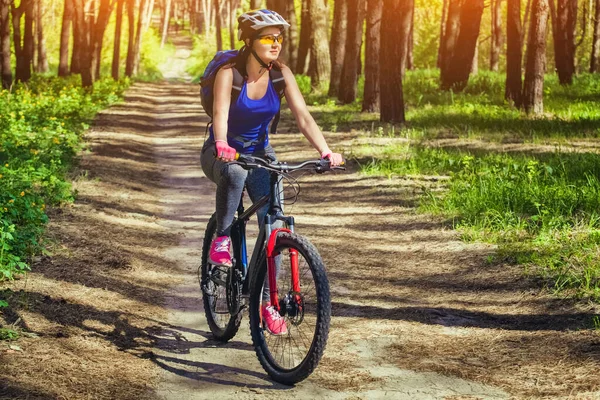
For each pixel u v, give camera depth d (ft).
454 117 58.23
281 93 14.57
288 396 13.66
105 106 78.84
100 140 49.90
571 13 89.76
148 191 34.83
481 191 29.55
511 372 14.46
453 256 23.21
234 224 15.37
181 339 16.60
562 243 22.30
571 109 61.72
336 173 39.09
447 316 18.02
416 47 174.81
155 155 47.50
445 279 21.20
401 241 25.67
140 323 17.21
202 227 28.32
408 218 28.55
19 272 19.04
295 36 115.75
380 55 57.72
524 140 46.26
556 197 27.25
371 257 23.90
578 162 34.88
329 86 82.74
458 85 83.46
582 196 27.04
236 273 15.28
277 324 14.10
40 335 15.37
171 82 159.74
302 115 14.42
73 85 96.78
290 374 13.80
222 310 16.53
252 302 14.64
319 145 14.28
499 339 16.21
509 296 19.11
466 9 82.23
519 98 65.46
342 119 60.75
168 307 18.81
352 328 17.31
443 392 13.76
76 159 39.04
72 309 17.17
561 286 18.54
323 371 14.82
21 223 23.48
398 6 56.44
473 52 83.46
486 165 36.17
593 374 13.84
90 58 92.17
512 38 64.80
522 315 17.62
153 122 68.28
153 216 29.55
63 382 13.28
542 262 20.77
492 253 22.82
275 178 14.14
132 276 20.90
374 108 65.77
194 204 32.63
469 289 20.12
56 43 203.92
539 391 13.48
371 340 16.49
